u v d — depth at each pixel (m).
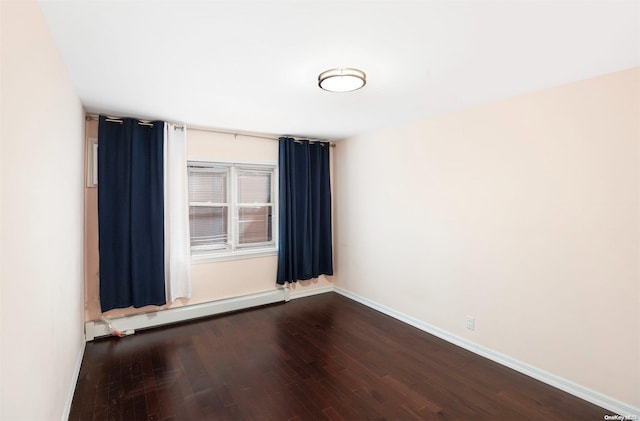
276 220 4.60
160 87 2.51
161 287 3.54
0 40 1.04
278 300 4.47
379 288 4.19
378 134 4.12
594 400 2.30
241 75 2.27
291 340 3.32
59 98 1.92
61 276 2.01
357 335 3.45
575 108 2.38
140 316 3.50
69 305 2.29
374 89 2.55
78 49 1.87
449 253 3.29
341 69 2.15
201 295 3.98
